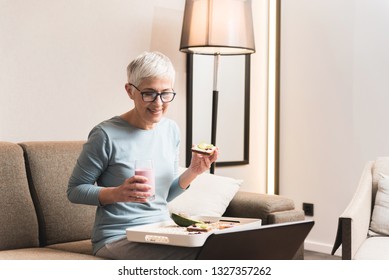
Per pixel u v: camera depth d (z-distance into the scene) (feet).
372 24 11.79
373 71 11.78
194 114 12.12
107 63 10.60
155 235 6.39
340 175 12.41
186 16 10.81
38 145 8.32
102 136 7.03
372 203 9.61
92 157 7.02
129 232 6.56
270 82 13.71
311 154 12.95
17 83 9.39
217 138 12.64
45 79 9.74
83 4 10.20
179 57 11.85
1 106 9.21
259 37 13.58
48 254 7.09
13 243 7.61
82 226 8.38
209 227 6.75
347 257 8.07
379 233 9.16
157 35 11.41
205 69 12.34
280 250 6.98
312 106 12.91
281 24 13.48
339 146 12.41
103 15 10.50
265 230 6.46
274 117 13.62
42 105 9.71
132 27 10.96
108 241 6.95
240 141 13.20
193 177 7.63
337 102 12.42
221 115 12.72
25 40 9.46
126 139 7.15
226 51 11.48
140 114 7.13
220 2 10.50
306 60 13.00
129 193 6.52
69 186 7.15
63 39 9.95
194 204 9.25
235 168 13.10
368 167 9.91
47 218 8.05
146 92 7.00
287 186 13.47
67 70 10.03
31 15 9.53
